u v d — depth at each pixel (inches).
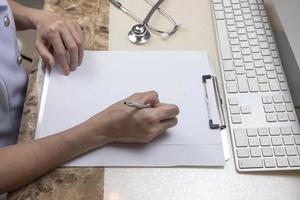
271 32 29.6
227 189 21.8
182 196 21.4
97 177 21.8
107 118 22.4
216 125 24.2
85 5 31.1
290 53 27.5
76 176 21.7
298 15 28.3
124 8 31.0
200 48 28.9
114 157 22.5
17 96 28.6
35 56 28.1
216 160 22.8
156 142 23.4
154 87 26.1
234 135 23.8
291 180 22.3
